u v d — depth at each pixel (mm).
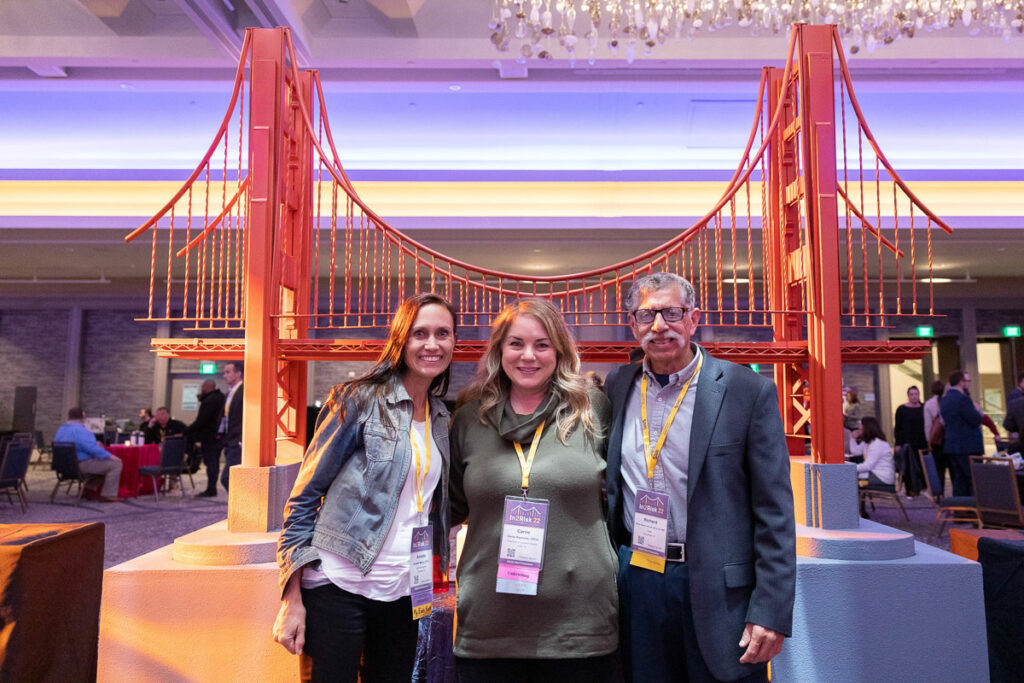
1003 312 12000
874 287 11820
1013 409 6207
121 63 6578
